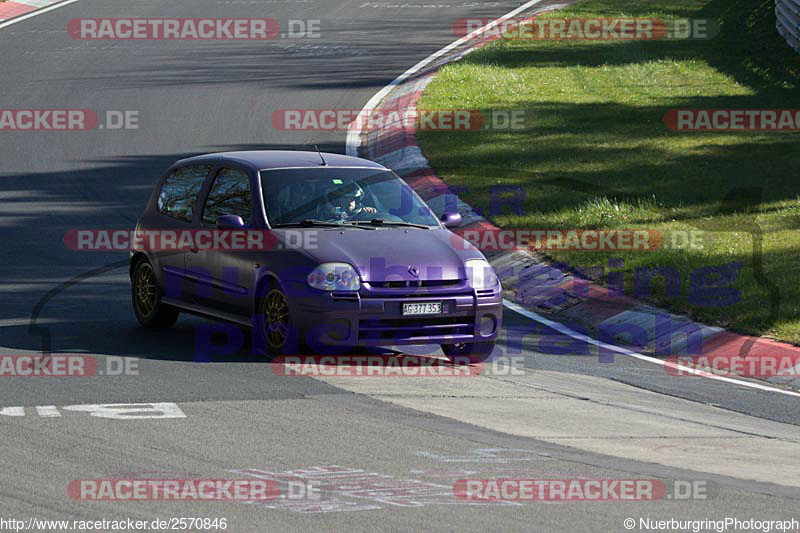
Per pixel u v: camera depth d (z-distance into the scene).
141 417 31.41
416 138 84.00
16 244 59.28
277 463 27.58
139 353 39.88
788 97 98.31
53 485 25.30
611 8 146.38
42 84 107.88
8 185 73.38
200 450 28.44
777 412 36.59
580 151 79.56
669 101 97.12
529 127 87.00
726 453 30.89
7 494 24.56
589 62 114.25
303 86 106.44
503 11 150.38
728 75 108.38
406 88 103.69
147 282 44.75
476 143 82.00
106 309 47.66
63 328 43.75
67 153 82.56
